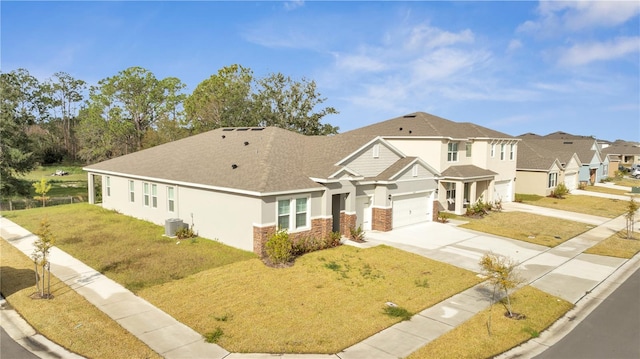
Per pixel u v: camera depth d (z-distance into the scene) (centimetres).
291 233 1773
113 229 2153
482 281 1459
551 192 4041
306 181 1855
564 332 1097
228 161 2108
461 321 1130
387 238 2075
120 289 1309
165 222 2034
